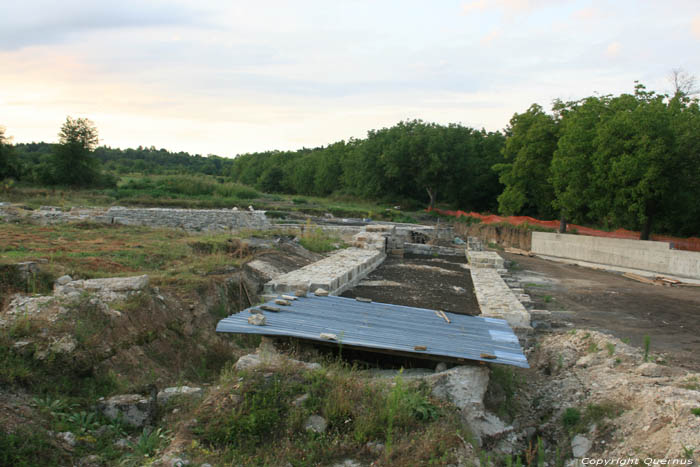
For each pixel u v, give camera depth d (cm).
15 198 2939
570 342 979
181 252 1287
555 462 617
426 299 1267
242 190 4497
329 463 502
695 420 528
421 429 563
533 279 1959
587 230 2822
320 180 6738
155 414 572
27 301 665
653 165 1923
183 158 14238
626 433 596
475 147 5447
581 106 2652
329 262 1542
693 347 1015
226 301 1006
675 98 2412
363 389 609
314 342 761
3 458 418
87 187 3938
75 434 492
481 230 3416
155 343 732
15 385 521
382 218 4112
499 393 742
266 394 573
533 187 3247
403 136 5191
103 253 1162
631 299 1559
